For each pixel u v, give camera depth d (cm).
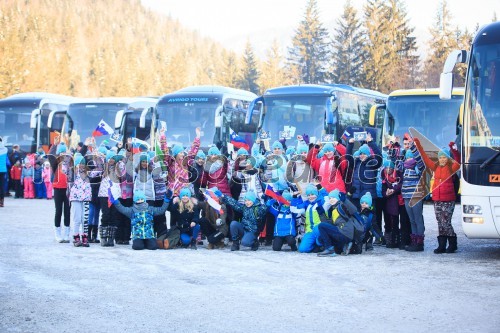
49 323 810
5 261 1241
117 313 859
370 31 8956
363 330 780
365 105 3150
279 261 1281
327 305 902
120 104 3428
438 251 1397
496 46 1316
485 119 1288
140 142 1509
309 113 2772
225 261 1277
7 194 3156
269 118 2812
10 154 3303
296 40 10812
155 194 1473
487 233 1270
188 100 3033
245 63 12188
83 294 966
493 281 1068
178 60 14988
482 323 809
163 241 1454
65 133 3419
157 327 794
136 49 16812
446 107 2725
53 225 1841
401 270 1173
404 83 8719
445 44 9012
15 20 12888
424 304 907
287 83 11069
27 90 10381
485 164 1267
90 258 1295
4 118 3431
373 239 1630
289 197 1443
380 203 1508
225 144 3017
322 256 1352
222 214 1457
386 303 913
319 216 1386
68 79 12681
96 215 1546
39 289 997
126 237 1523
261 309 880
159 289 1003
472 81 1319
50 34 15838
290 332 773
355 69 9588
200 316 844
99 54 14550
